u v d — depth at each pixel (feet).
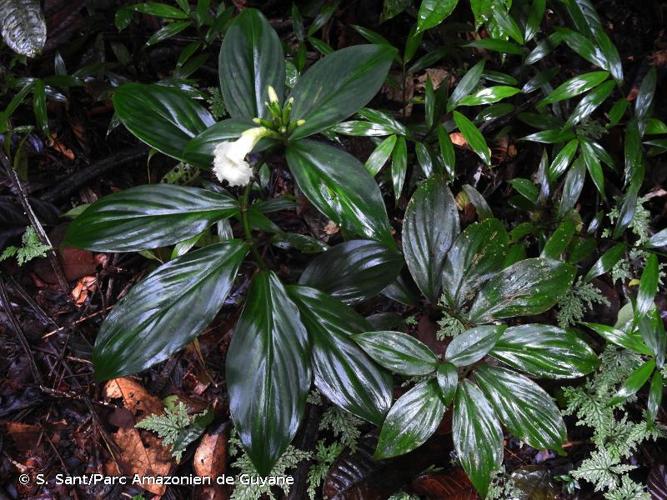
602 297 2.86
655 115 3.18
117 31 3.42
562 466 2.79
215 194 2.38
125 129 3.34
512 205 2.92
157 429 2.74
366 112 2.70
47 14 3.33
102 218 2.27
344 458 2.68
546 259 2.45
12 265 3.04
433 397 2.34
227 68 2.39
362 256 2.55
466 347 2.35
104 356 2.20
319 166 2.23
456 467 2.66
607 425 2.73
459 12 3.29
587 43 2.70
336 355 2.34
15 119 3.27
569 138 2.75
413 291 2.74
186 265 2.28
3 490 2.71
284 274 3.01
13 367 2.89
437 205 2.60
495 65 3.26
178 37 3.34
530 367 2.39
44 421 2.82
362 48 2.33
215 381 2.87
